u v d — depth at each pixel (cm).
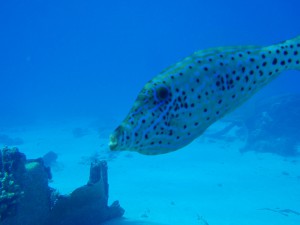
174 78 102
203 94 105
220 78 107
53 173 2148
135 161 2405
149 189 1759
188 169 2158
